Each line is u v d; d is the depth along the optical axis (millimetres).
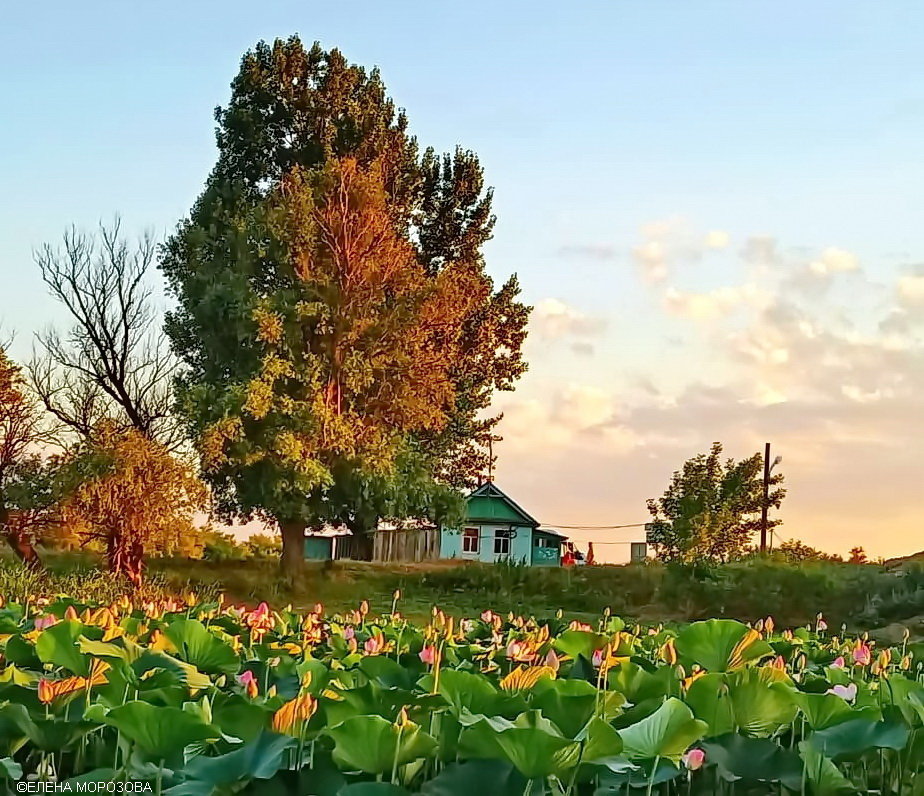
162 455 23812
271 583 27281
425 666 5613
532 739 3301
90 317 27203
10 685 4293
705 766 3871
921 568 21547
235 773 3367
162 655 5066
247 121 34156
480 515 52562
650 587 24344
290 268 30031
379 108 36094
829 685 5195
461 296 31531
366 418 30938
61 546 25328
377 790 3273
